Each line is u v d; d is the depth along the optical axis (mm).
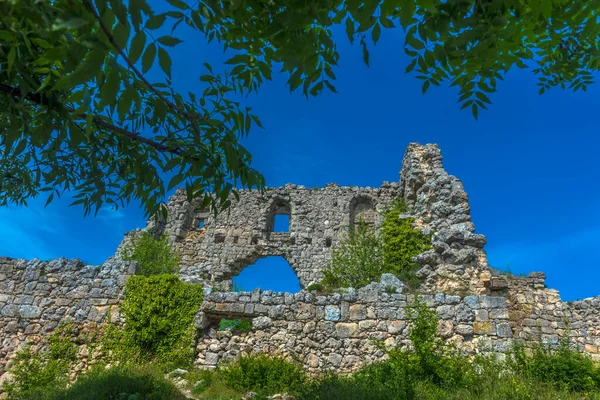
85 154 5320
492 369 10602
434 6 3320
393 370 10359
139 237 22469
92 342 12758
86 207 5895
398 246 18391
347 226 23984
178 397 9828
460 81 4676
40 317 13219
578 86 5773
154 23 2605
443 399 9008
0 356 12703
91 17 2611
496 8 3695
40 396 10680
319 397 9242
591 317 14125
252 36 4082
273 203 25469
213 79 5086
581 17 4219
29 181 6941
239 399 9977
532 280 15750
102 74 2734
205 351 12422
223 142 4879
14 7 2715
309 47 3656
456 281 14281
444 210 17078
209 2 3121
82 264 14234
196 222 25406
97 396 9203
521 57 4488
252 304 12930
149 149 5324
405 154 22344
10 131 4250
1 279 13914
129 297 13250
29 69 3977
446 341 11914
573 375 10617
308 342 12297
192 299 13109
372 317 12469
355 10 3178
